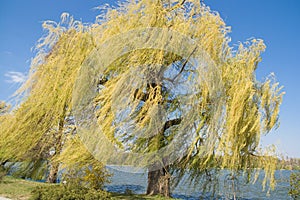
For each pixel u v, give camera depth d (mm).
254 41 10750
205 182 10781
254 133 9484
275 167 10109
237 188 10305
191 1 10781
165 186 10617
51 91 10406
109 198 8109
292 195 9672
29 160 12211
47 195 7562
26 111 10906
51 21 11688
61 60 10664
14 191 9086
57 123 10727
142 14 10328
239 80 9781
